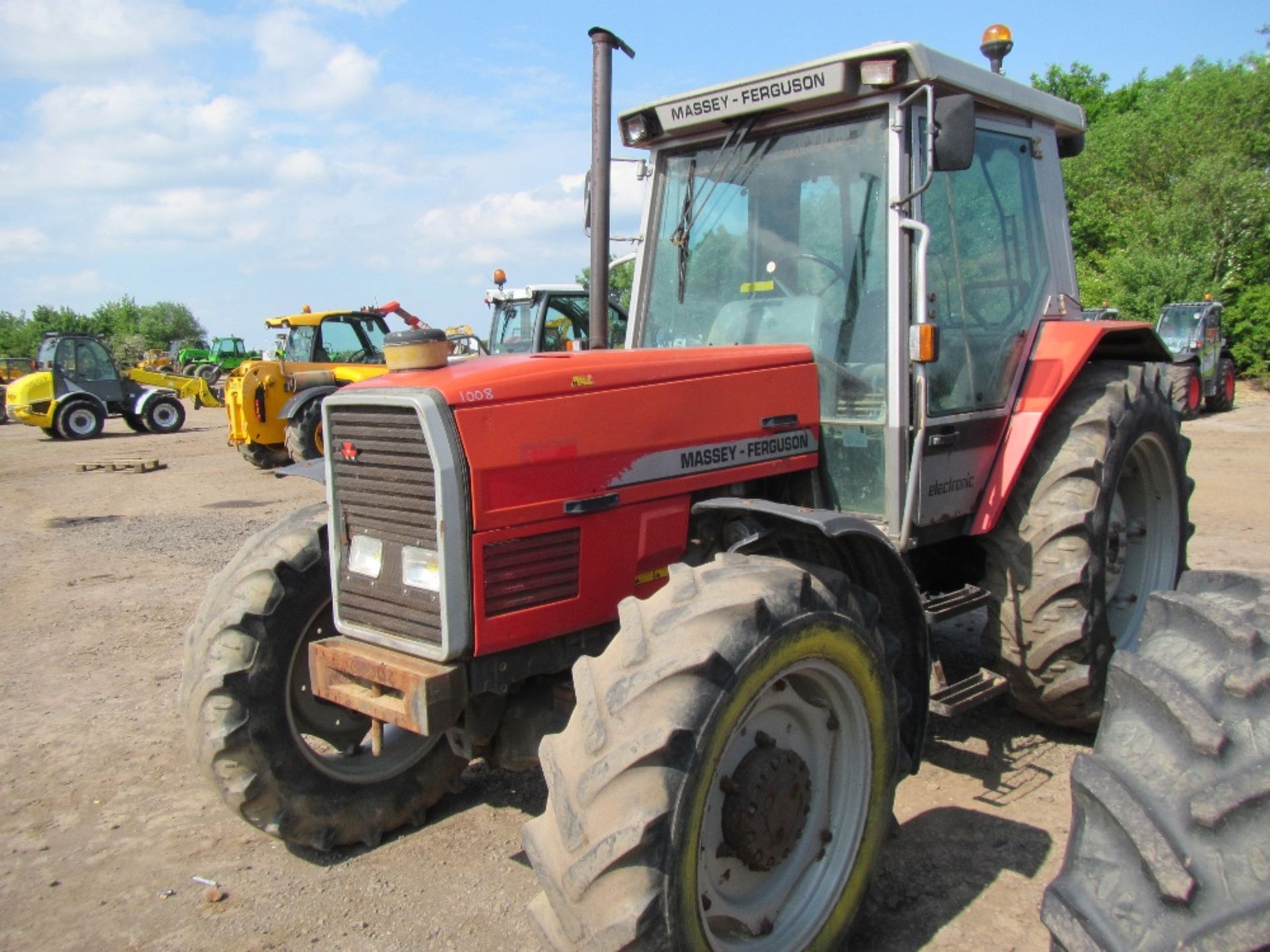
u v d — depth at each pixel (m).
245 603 3.30
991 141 4.00
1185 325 17.80
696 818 2.24
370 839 3.52
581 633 2.98
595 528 2.91
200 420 25.09
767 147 3.79
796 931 2.63
